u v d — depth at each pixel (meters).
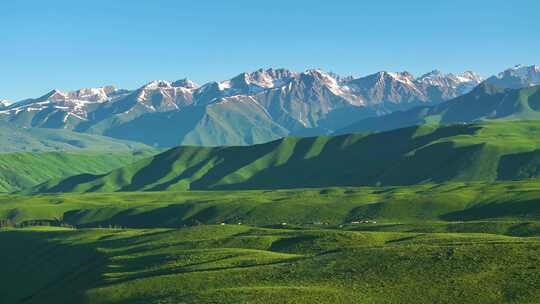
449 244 143.62
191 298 124.88
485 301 109.50
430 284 118.69
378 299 114.62
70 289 173.25
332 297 116.69
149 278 148.50
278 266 144.75
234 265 156.62
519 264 122.69
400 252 138.62
